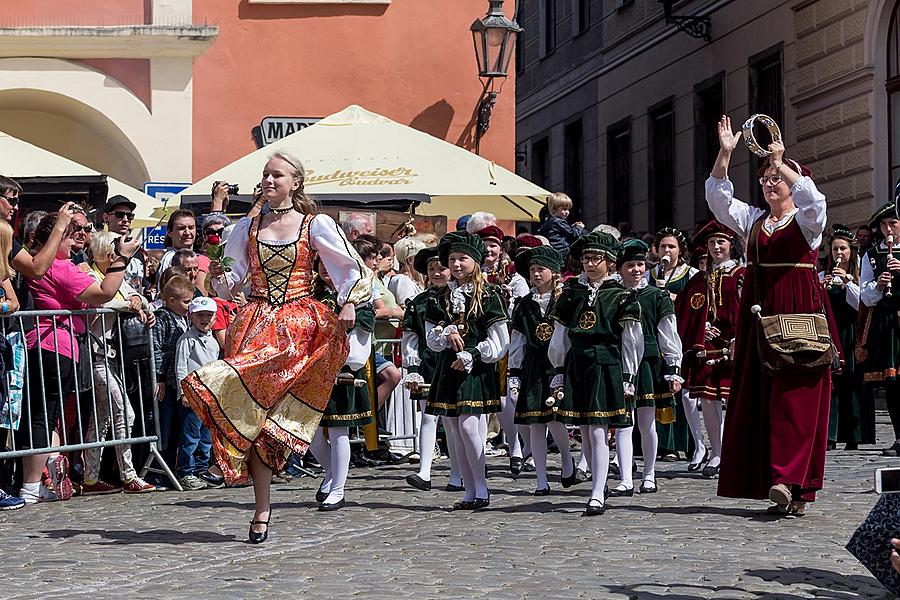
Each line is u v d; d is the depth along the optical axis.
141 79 16.28
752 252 8.74
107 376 10.05
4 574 6.78
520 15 35.25
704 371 10.87
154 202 14.41
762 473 8.69
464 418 9.07
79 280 9.68
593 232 9.27
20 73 15.89
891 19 19.70
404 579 6.65
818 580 6.62
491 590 6.38
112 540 7.83
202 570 6.93
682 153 26.59
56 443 9.73
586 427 10.37
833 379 12.93
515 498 9.68
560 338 9.09
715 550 7.45
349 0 17.55
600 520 8.58
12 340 9.40
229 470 7.46
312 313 7.70
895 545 5.33
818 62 21.23
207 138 17.20
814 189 8.52
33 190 13.07
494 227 11.77
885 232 12.27
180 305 10.51
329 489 9.42
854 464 11.55
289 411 7.62
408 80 17.78
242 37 17.31
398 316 11.80
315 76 17.52
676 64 26.78
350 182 13.73
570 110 32.22
